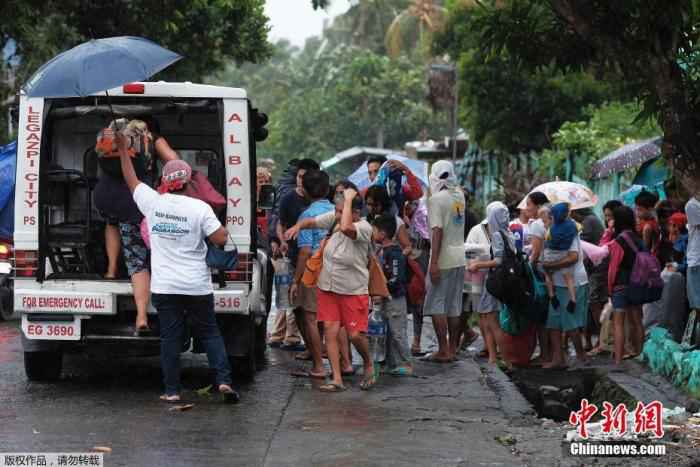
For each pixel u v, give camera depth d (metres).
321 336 11.43
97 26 21.75
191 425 7.88
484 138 29.70
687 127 7.54
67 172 9.41
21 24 18.23
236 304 9.16
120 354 9.46
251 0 20.08
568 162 23.91
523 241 12.38
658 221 12.84
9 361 11.02
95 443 7.23
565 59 9.09
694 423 8.05
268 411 8.50
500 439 7.67
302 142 63.56
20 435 7.44
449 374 10.61
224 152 9.23
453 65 36.62
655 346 10.76
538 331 11.90
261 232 12.18
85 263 9.43
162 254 8.52
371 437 7.62
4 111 20.31
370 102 59.12
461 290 11.46
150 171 9.30
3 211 14.80
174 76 24.30
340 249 9.42
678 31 7.77
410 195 11.94
